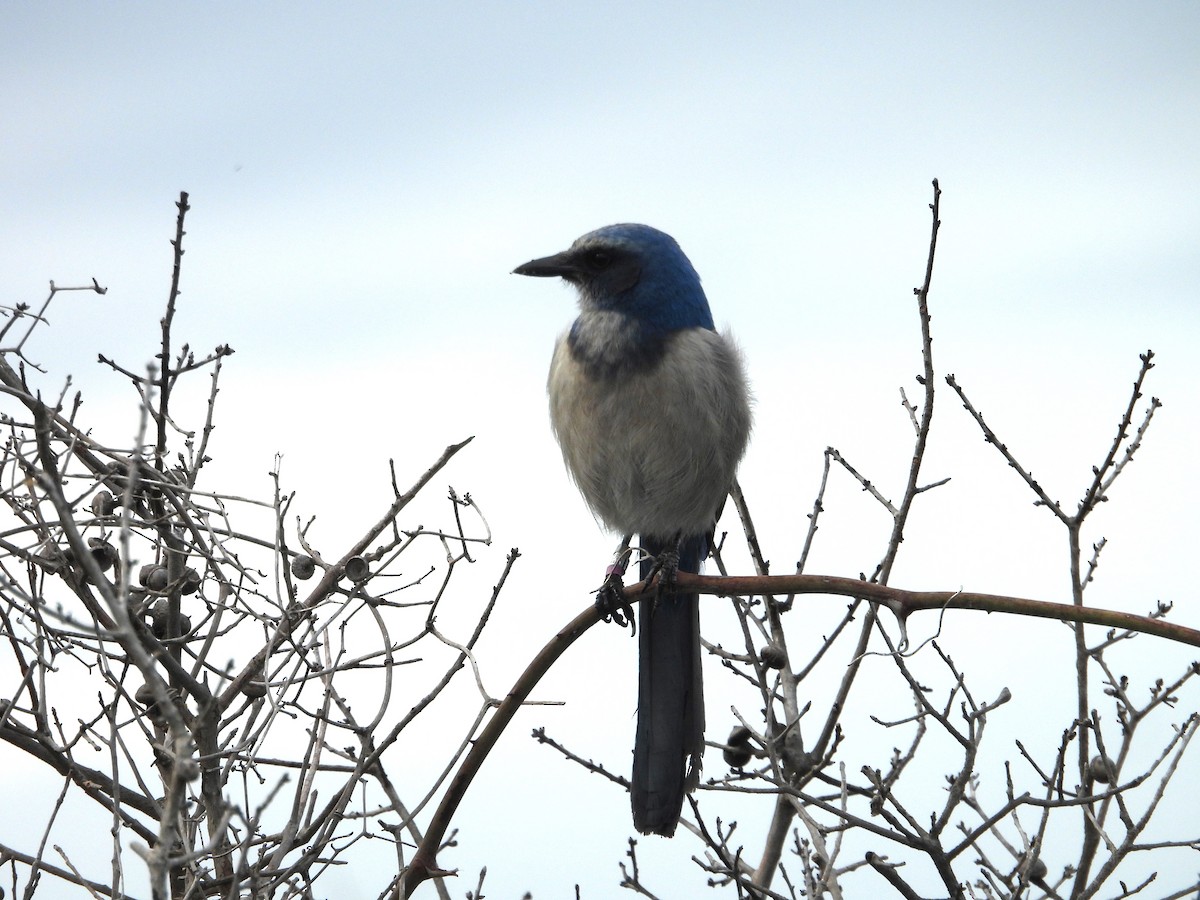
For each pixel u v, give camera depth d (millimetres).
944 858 8930
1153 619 8656
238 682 8914
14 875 8078
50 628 7902
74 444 8031
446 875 8789
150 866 5410
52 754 8758
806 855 9555
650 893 9766
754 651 10727
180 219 8953
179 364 8984
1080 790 9680
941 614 9109
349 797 8359
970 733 9055
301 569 9398
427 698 8617
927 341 10750
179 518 9164
